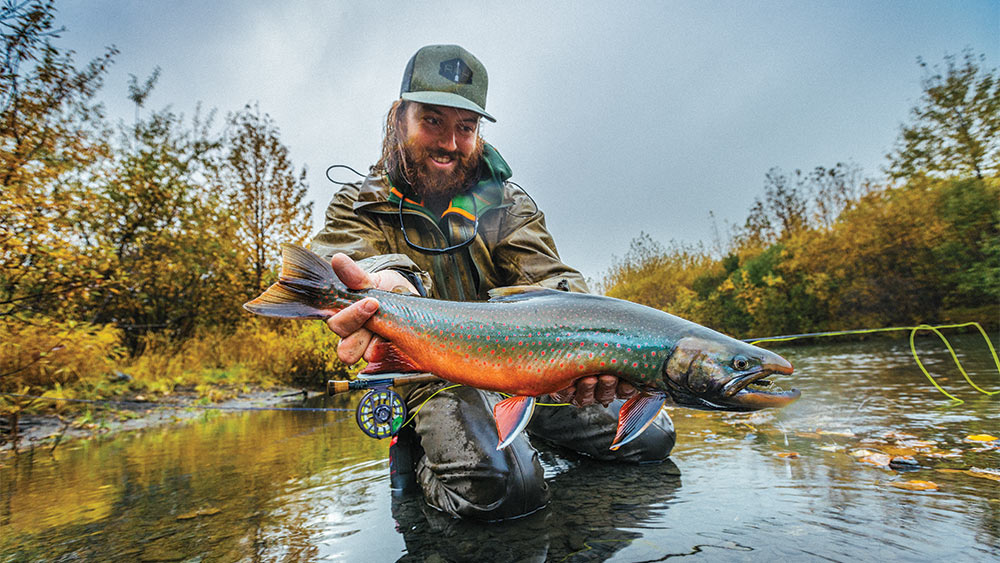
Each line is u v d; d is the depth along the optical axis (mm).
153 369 3297
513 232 1193
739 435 1208
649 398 730
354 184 1172
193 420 2254
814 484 817
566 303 750
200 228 4484
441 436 888
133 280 3676
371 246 1080
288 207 5109
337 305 756
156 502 1013
